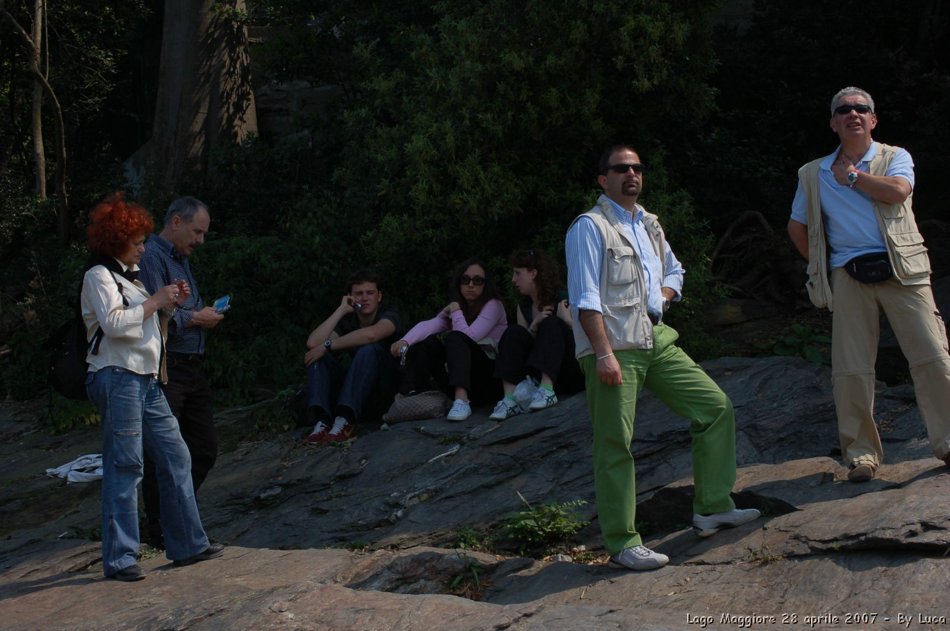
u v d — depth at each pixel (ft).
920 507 12.58
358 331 23.04
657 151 28.43
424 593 15.28
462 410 21.93
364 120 31.86
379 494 19.81
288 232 33.88
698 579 13.12
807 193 15.23
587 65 27.84
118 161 49.85
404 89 31.01
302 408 23.67
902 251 14.40
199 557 15.97
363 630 11.85
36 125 45.34
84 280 14.64
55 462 25.35
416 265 28.91
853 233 14.70
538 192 27.68
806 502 14.60
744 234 33.45
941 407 14.47
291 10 39.24
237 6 42.83
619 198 14.20
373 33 37.63
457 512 18.85
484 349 22.76
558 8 27.50
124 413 14.74
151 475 17.26
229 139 42.42
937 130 36.09
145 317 14.69
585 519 17.83
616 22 27.12
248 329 30.30
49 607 14.02
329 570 15.46
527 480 19.24
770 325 29.86
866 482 14.67
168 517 15.79
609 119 28.63
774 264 31.81
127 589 14.56
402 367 22.67
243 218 36.55
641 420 19.86
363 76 37.45
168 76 42.32
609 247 13.84
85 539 19.33
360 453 21.50
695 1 28.35
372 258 29.53
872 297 14.73
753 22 42.24
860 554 12.46
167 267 16.72
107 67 53.72
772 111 39.65
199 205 17.08
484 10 28.50
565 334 21.70
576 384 22.24
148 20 53.06
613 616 11.62
